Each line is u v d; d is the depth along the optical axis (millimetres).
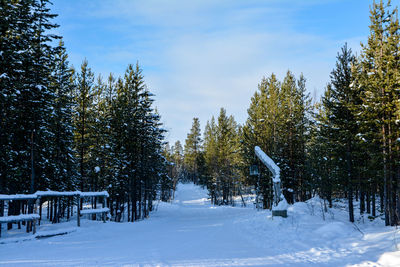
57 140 21172
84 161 27375
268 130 31484
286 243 8391
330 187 21203
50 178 20312
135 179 25922
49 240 8852
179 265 5770
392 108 15789
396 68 15969
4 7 13852
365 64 18453
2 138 15086
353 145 17672
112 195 25016
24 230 10953
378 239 7582
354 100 18312
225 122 49031
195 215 26828
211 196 53438
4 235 9461
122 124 25484
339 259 6297
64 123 21875
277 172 16688
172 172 64938
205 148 66750
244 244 8500
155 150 30188
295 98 33406
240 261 6188
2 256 6551
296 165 29750
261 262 6117
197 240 9289
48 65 17219
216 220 18266
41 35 16125
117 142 25359
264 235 10156
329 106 19203
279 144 30797
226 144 47906
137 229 12297
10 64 13945
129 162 25188
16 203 17125
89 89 26594
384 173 15570
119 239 9359
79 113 25703
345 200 27047
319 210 19516
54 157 21156
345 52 18891
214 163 49750
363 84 17359
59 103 20891
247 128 35188
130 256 6582
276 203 16094
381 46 16812
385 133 16297
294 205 19109
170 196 64562
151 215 29688
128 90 26484
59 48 17234
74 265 5688
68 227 11055
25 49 15273
